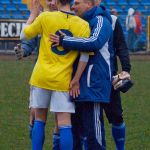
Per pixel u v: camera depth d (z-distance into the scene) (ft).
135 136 43.24
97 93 30.45
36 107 30.86
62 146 30.30
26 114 51.55
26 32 30.78
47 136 42.93
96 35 29.94
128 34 126.11
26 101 58.39
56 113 30.60
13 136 42.88
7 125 46.68
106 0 144.77
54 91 30.22
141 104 57.93
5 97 60.80
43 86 30.35
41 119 31.35
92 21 30.83
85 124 31.01
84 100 30.25
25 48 33.47
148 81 77.36
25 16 132.46
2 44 117.60
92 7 31.50
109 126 46.24
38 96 30.68
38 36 33.04
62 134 30.27
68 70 30.25
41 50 30.68
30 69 89.30
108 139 42.11
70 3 30.89
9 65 95.30
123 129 34.71
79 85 30.35
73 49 30.01
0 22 117.39
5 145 40.16
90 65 30.63
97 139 30.96
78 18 30.48
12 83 72.28
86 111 31.01
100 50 30.89
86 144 31.35
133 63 104.42
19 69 89.15
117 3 144.66
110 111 34.04
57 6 31.07
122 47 33.17
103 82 30.73
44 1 32.45
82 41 29.68
